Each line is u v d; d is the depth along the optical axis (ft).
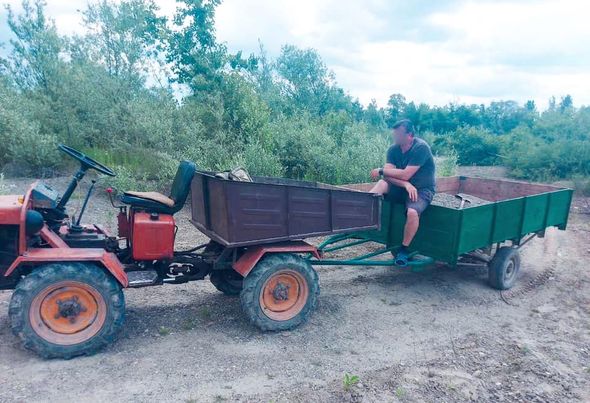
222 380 13.21
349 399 12.66
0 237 13.92
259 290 15.71
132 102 40.50
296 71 62.03
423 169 19.79
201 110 40.88
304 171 40.91
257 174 35.53
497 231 20.59
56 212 15.28
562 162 56.39
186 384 12.92
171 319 16.92
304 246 16.78
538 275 23.76
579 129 61.21
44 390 12.28
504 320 18.34
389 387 13.33
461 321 18.03
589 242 30.14
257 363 14.21
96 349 14.14
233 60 46.52
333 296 19.83
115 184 33.37
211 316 17.30
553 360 15.31
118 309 14.12
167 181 35.55
